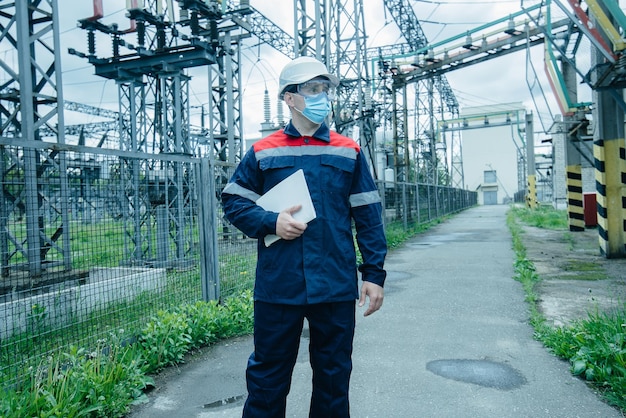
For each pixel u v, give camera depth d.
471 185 71.75
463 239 15.53
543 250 11.61
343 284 2.29
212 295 5.97
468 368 4.06
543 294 6.70
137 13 10.82
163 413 3.38
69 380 3.40
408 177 27.66
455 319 5.66
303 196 2.25
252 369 2.39
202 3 10.77
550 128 14.56
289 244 2.27
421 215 22.53
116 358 3.81
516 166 70.12
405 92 27.75
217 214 6.14
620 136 9.80
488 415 3.20
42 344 4.02
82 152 4.52
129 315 4.82
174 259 5.80
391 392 3.62
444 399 3.46
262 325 2.33
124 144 16.31
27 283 4.59
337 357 2.32
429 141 35.38
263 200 2.30
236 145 18.48
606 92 9.84
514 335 4.97
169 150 12.23
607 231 9.85
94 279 5.11
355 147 2.44
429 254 11.91
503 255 11.10
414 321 5.63
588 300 6.25
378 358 4.38
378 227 2.43
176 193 6.67
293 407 3.40
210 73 16.41
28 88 6.82
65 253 5.03
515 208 37.81
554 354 4.34
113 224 4.96
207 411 3.40
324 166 2.33
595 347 3.96
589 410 3.24
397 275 8.95
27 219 4.58
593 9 7.77
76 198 4.56
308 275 2.24
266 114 27.92
